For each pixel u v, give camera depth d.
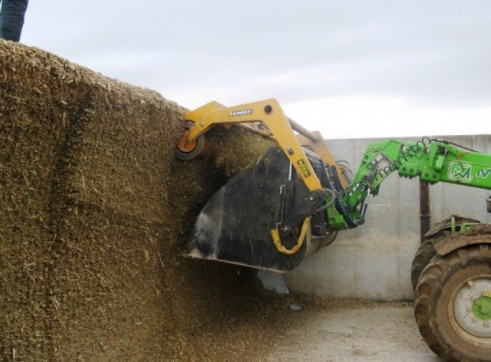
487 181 5.17
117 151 3.87
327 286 7.40
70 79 3.28
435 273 4.34
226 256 4.80
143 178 4.29
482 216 7.04
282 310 6.57
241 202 4.80
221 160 5.30
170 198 4.82
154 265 4.51
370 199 7.36
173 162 4.86
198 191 5.14
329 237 6.68
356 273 7.34
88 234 3.59
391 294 7.24
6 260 2.99
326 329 5.71
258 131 5.62
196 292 5.26
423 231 7.12
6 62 2.80
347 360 4.65
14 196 3.03
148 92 4.34
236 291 6.39
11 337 3.03
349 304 7.07
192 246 4.90
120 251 3.99
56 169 3.35
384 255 7.28
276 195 4.69
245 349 4.83
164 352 4.41
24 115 3.02
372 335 5.48
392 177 7.30
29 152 3.12
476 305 4.25
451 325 4.28
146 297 4.36
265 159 4.77
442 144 5.33
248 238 4.75
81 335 3.51
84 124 3.42
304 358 4.69
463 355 4.22
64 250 3.35
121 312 3.99
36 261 3.20
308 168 4.55
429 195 7.19
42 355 3.20
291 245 4.63
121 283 4.00
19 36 4.40
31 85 3.01
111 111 3.71
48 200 3.29
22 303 3.11
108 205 3.75
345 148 7.52
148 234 4.40
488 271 4.22
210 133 5.05
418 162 5.43
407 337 5.40
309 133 6.34
